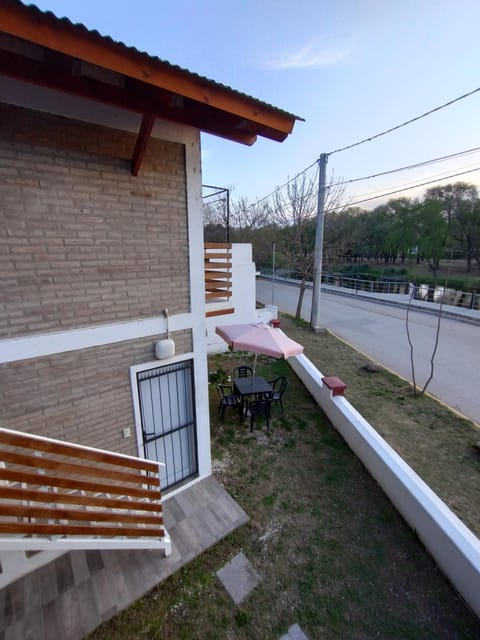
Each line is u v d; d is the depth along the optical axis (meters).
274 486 4.55
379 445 4.70
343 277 28.41
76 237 3.04
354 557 3.49
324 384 6.53
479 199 23.62
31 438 2.37
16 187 2.67
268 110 2.96
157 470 3.26
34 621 2.79
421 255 28.50
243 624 2.85
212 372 8.76
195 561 3.43
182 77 2.38
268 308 13.26
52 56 2.20
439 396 7.05
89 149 2.96
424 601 3.04
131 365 3.68
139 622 2.84
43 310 2.97
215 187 7.82
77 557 3.36
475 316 14.05
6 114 2.53
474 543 3.07
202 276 4.06
